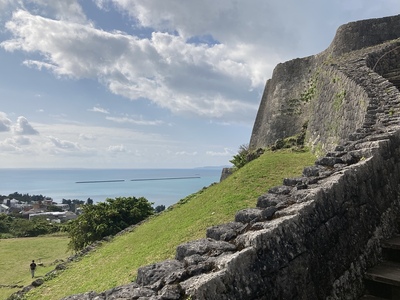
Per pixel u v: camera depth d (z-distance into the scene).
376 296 3.39
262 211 3.16
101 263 11.52
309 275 2.82
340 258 3.25
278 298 2.49
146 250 9.77
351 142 5.10
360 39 19.41
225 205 10.08
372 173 4.13
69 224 22.17
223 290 2.18
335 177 3.70
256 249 2.50
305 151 16.19
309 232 2.98
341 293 3.13
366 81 10.62
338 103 12.59
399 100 7.69
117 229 20.20
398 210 4.49
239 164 18.45
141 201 22.88
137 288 2.35
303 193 3.39
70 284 10.35
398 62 14.85
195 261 2.54
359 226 3.67
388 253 3.88
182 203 17.11
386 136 4.93
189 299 2.07
